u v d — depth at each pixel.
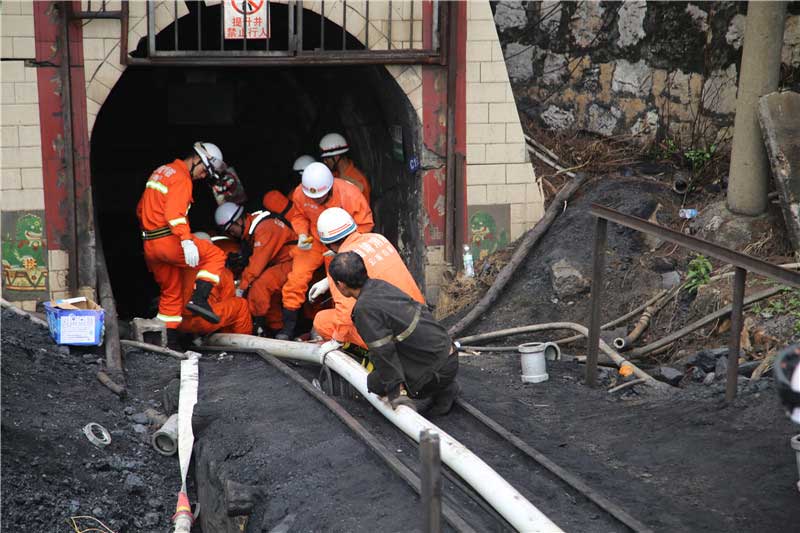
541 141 11.30
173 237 8.54
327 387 7.21
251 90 13.58
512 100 10.17
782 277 5.59
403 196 10.89
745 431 5.82
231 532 5.45
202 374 7.83
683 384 7.09
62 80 9.09
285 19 10.41
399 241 11.16
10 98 9.05
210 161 8.85
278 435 6.09
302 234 9.02
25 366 7.23
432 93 10.02
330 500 5.07
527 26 11.62
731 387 6.23
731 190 9.02
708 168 10.11
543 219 10.19
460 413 6.44
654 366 7.68
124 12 9.05
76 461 6.08
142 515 5.87
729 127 10.17
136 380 7.80
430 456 3.73
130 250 13.85
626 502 4.98
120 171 13.91
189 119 13.15
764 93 8.63
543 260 9.70
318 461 5.57
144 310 12.71
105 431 6.59
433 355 5.89
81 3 9.04
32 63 9.02
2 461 5.62
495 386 7.30
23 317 8.56
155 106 13.69
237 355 8.49
